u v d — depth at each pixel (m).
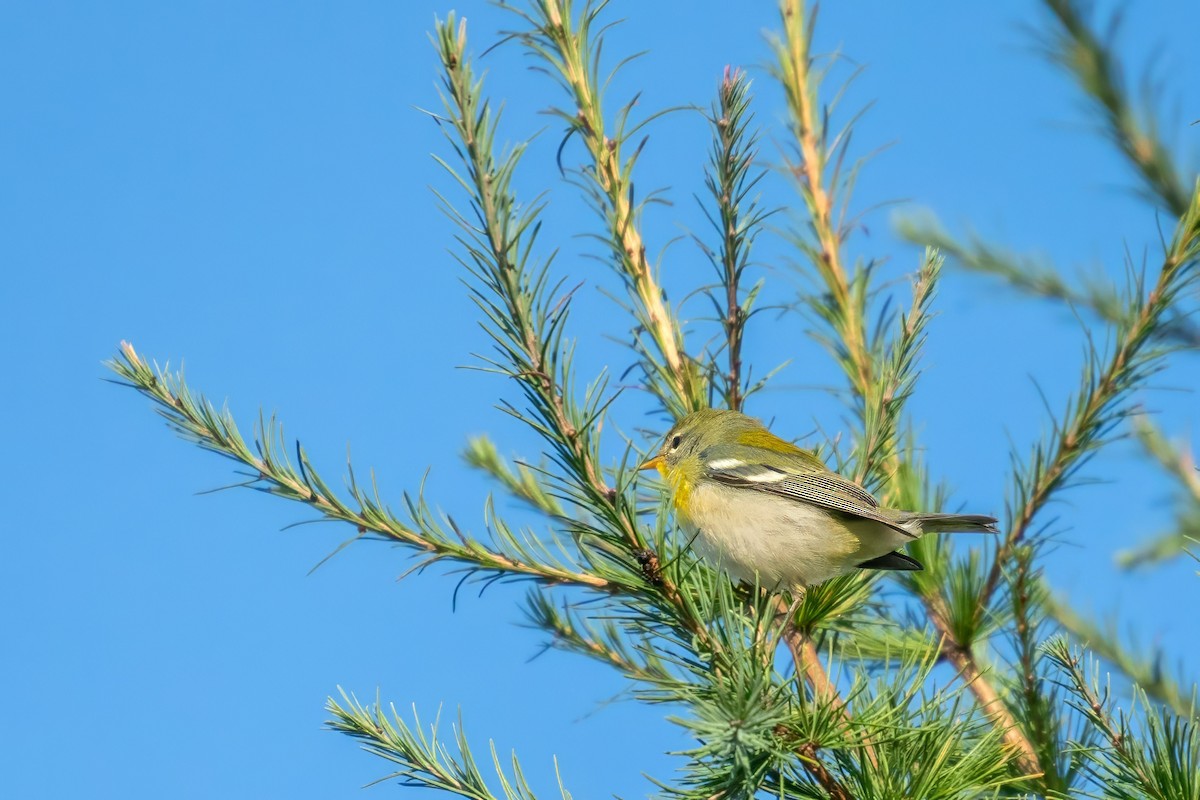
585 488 7.68
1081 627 9.45
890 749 7.07
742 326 9.77
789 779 6.99
